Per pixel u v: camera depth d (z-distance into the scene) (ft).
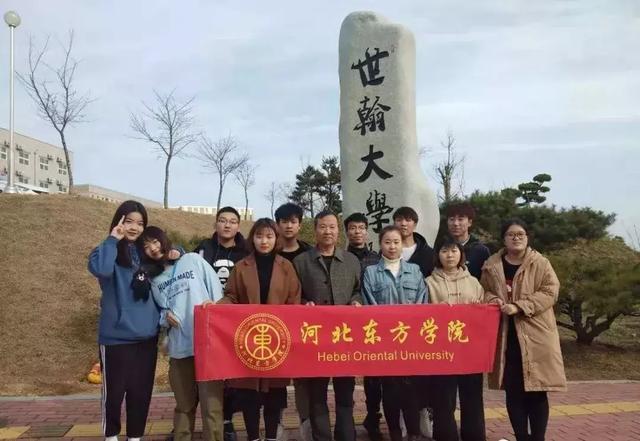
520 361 15.12
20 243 44.96
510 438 17.53
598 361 31.94
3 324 33.83
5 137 167.43
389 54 27.37
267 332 14.44
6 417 19.62
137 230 15.61
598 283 31.12
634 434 17.88
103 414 15.03
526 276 15.15
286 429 18.12
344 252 15.75
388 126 27.14
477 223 47.57
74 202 56.44
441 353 14.84
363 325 14.71
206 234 60.54
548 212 46.80
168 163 86.94
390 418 15.61
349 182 27.76
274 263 15.14
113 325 15.01
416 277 15.65
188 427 15.03
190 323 14.78
